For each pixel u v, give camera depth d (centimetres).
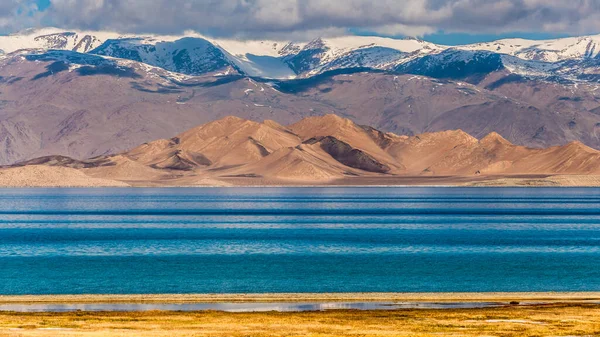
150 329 9831
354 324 10294
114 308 12331
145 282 15325
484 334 9594
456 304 12575
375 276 16062
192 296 13475
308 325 10219
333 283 15138
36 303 12794
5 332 9475
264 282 15300
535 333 9650
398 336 9462
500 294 13550
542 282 15150
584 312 11281
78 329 9775
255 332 9669
